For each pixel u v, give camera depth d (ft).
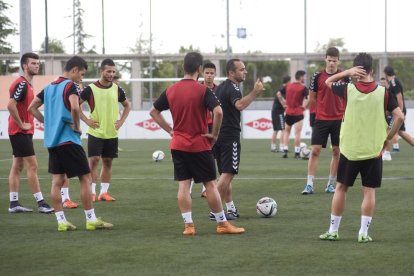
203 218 35.91
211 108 30.25
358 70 28.43
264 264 25.12
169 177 56.03
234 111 34.94
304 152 73.51
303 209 38.55
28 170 38.47
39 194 38.65
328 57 44.24
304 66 118.21
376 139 28.48
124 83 121.49
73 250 27.78
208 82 41.86
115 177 56.24
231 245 28.55
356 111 28.45
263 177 55.26
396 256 26.22
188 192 31.12
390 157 70.95
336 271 24.04
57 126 32.19
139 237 30.55
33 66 37.93
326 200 42.09
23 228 33.22
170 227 33.19
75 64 32.78
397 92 66.13
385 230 31.86
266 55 124.67
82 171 32.48
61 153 32.22
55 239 30.22
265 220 35.04
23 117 37.86
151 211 38.45
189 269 24.45
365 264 24.99
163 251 27.43
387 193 44.78
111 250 27.71
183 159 30.83
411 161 69.05
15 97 37.32
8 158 77.66
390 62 116.78
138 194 45.78
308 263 25.21
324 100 44.50
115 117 43.21
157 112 31.01
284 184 50.52
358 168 28.89
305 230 32.01
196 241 29.50
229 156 34.96
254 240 29.63
